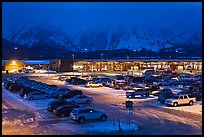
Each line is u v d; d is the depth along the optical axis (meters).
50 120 32.62
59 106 36.19
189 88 60.31
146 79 76.62
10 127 29.28
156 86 60.78
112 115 35.31
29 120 32.72
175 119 32.97
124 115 35.31
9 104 44.34
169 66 130.38
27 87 61.72
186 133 26.25
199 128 28.39
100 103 45.22
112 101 47.28
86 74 106.12
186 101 42.47
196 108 40.25
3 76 100.31
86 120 30.97
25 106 42.44
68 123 30.91
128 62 128.12
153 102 45.97
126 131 27.16
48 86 61.50
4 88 67.56
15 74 109.31
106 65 126.38
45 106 42.25
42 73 113.50
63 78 87.62
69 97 48.06
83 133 26.42
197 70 125.31
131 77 79.31
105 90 63.22
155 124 30.34
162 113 36.72
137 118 33.56
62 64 121.56
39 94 49.34
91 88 67.38
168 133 26.23
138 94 51.41
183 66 131.00
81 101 44.41
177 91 56.16
